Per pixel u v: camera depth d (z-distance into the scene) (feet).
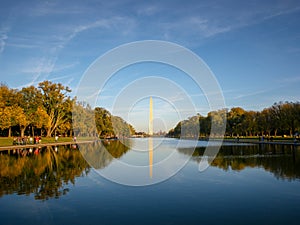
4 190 44.01
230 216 31.30
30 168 67.67
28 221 30.09
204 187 46.03
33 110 192.13
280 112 181.98
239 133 243.19
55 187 46.32
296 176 53.67
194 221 29.84
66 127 222.89
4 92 179.42
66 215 31.96
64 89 215.31
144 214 32.19
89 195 40.86
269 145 146.61
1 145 144.77
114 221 29.99
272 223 28.99
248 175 56.18
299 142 149.59
